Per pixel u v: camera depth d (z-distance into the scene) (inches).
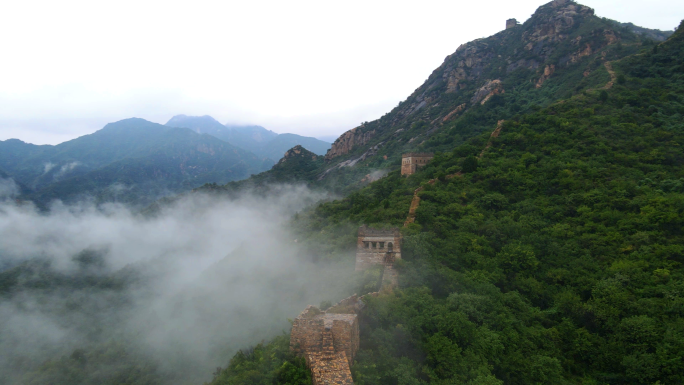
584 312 1487.5
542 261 1830.7
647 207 1943.9
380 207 2556.6
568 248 1872.5
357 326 1042.7
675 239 1733.5
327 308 1143.0
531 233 2003.0
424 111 7386.8
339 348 930.7
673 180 2154.3
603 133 2785.4
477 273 1657.2
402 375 967.0
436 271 1562.5
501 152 2945.4
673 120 2790.4
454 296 1421.0
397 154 5649.6
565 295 1581.0
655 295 1476.4
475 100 6082.7
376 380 908.6
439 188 2561.5
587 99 3314.5
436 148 4554.6
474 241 1892.2
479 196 2399.1
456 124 5103.3
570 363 1343.5
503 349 1267.2
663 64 3708.2
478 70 7682.1
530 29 7283.5
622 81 3567.9
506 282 1697.8
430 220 2084.2
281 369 899.4
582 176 2378.2
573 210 2158.0
